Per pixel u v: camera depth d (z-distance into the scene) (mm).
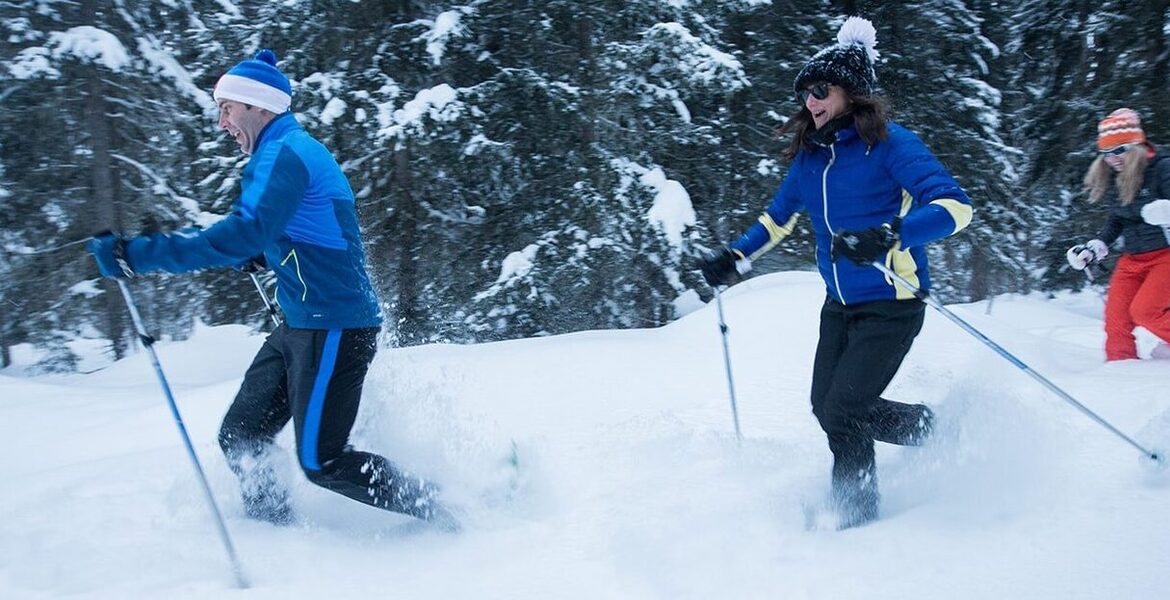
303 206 2650
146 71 9492
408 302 9227
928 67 10766
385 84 8711
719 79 8484
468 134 8703
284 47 9023
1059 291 12711
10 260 10156
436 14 8938
